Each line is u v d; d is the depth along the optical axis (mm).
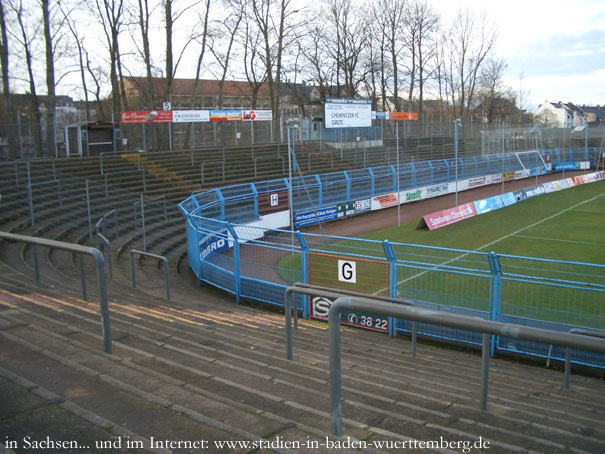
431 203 33312
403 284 11289
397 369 6891
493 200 29797
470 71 65375
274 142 38625
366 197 29641
